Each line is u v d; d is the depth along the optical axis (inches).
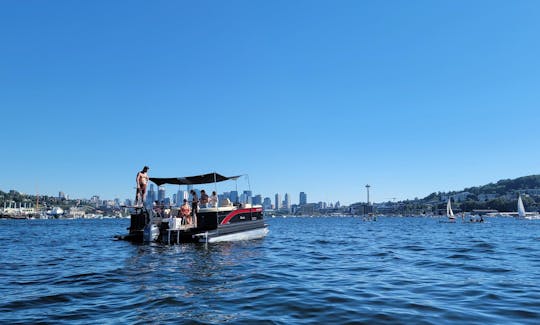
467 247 954.1
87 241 1145.4
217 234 925.8
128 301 352.2
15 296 374.9
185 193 1008.9
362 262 650.8
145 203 1018.1
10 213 7509.8
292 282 450.9
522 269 562.3
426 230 2197.3
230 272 522.6
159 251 788.6
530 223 3875.5
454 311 313.1
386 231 2066.9
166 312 311.9
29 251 845.2
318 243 1100.5
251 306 331.9
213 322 283.3
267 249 856.3
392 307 327.6
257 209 1120.2
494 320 286.5
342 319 290.5
